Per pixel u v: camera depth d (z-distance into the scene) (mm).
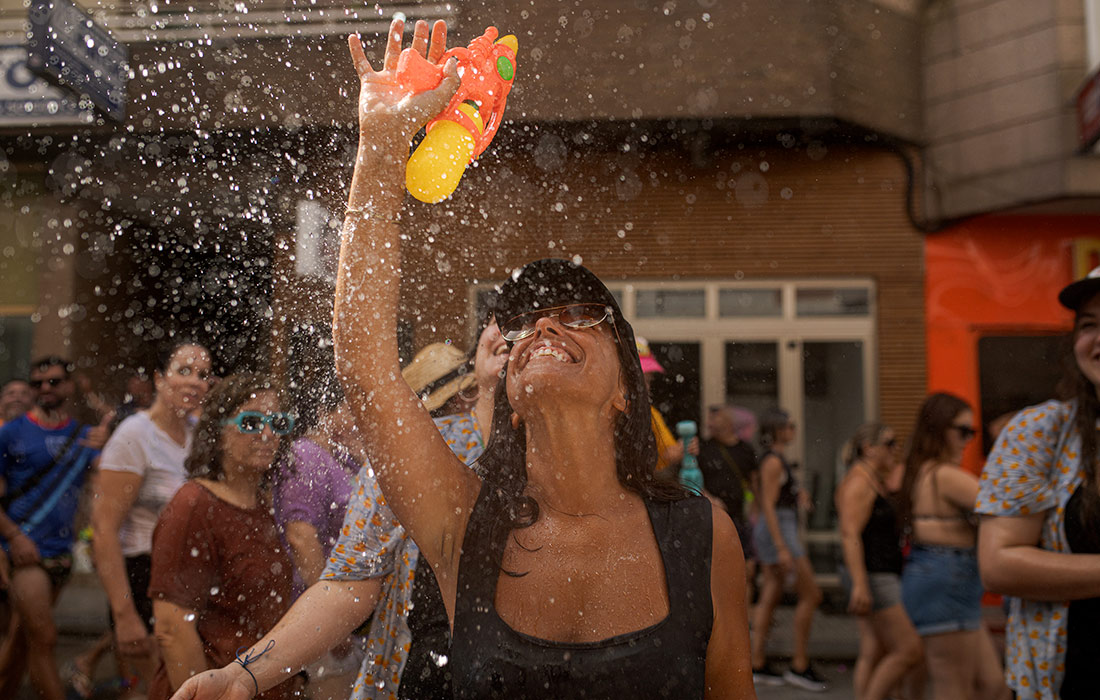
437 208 2826
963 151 8422
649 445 1294
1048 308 8516
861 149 8516
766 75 7777
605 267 8055
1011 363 8523
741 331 8469
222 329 2627
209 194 2990
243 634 2168
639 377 1291
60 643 4367
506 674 1123
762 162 8406
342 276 1208
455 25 3826
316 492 2213
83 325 6691
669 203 8266
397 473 1204
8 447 3930
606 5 7270
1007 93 8203
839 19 7934
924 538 3611
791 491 5312
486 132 1427
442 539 1229
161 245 4547
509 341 1256
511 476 1303
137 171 4559
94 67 4676
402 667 1547
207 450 2219
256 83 2900
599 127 7168
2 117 6922
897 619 3816
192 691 1392
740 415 8172
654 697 1121
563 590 1171
